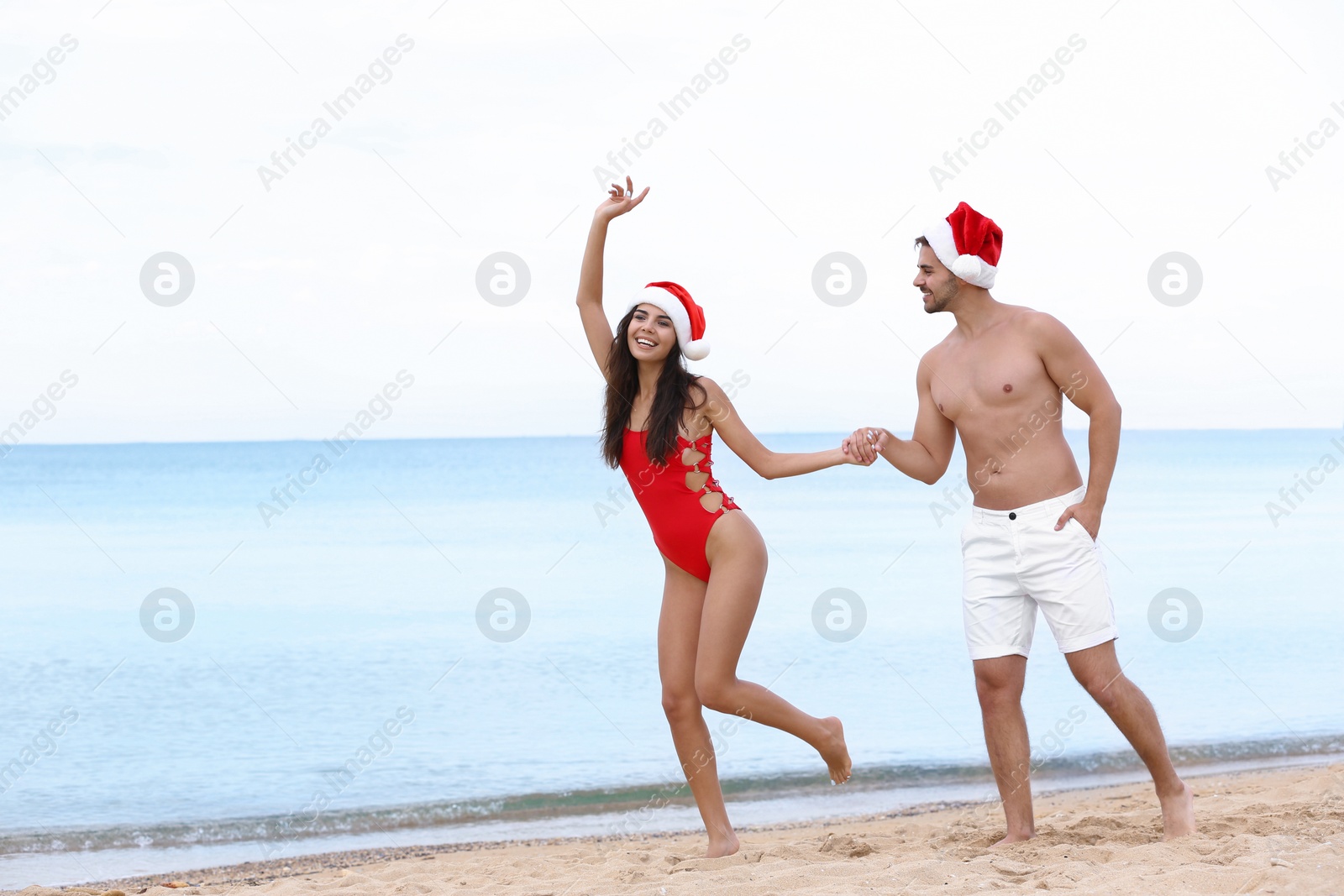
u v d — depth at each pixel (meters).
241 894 4.00
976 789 6.08
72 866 4.95
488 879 4.06
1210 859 3.39
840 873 3.59
